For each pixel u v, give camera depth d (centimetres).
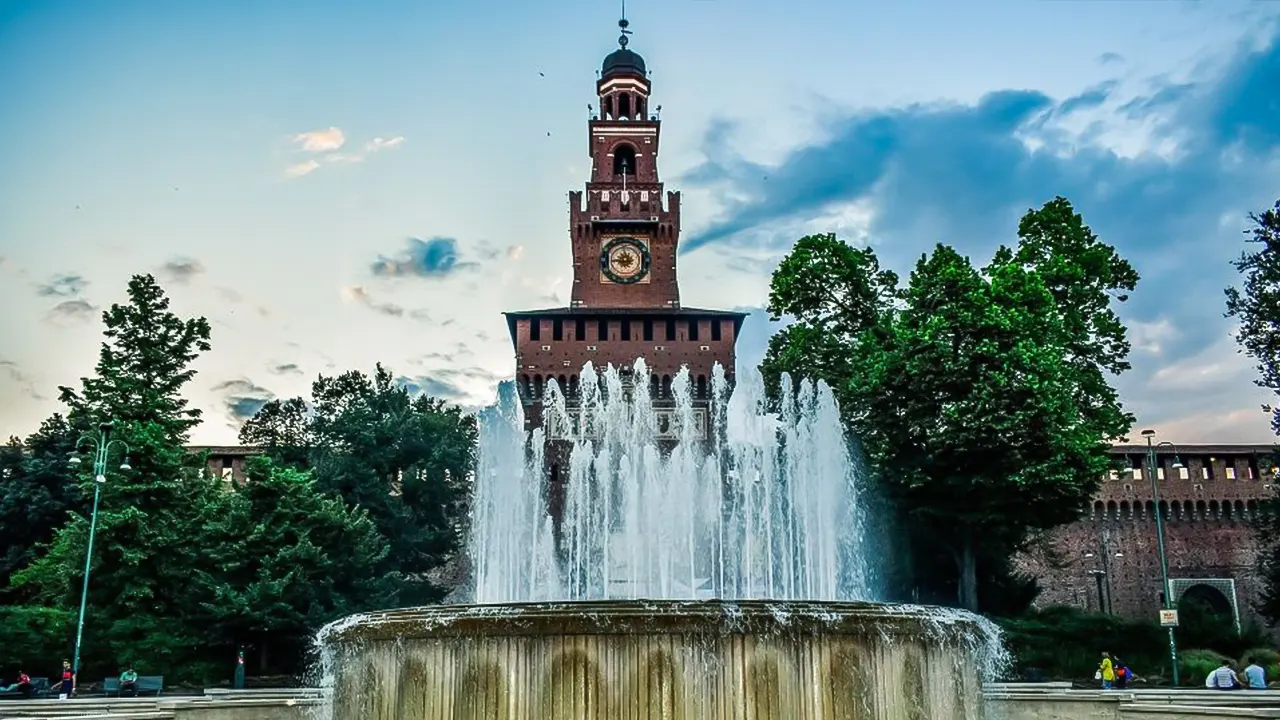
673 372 7488
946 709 1227
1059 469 3825
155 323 4634
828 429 4491
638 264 7962
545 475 7206
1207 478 7256
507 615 1124
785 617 1129
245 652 4194
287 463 6019
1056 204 4919
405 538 5609
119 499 4200
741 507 5069
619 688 1098
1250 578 7062
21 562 5669
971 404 3828
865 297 5338
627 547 4900
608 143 8269
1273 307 4191
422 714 1141
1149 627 4041
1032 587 4538
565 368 7494
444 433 6194
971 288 4144
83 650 3962
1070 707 2197
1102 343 4706
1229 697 2292
